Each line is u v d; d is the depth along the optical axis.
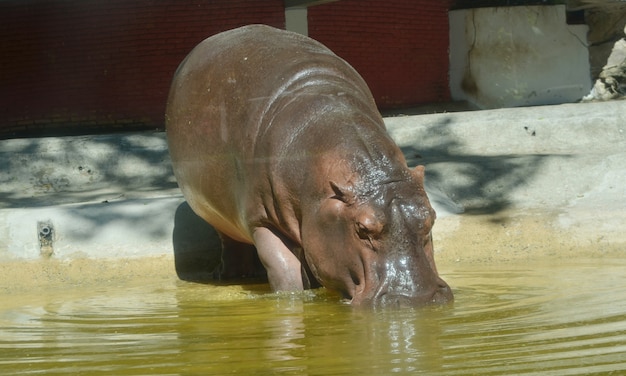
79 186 15.98
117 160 16.27
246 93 9.16
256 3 22.39
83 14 22.14
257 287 10.12
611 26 25.42
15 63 22.41
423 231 7.61
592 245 11.21
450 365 5.69
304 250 8.17
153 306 8.88
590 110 16.23
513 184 13.10
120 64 22.17
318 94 8.65
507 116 16.31
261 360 6.08
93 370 6.05
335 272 7.86
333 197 7.87
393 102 24.64
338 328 7.01
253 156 8.82
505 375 5.41
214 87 9.61
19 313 8.80
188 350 6.53
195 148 9.91
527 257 11.08
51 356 6.57
